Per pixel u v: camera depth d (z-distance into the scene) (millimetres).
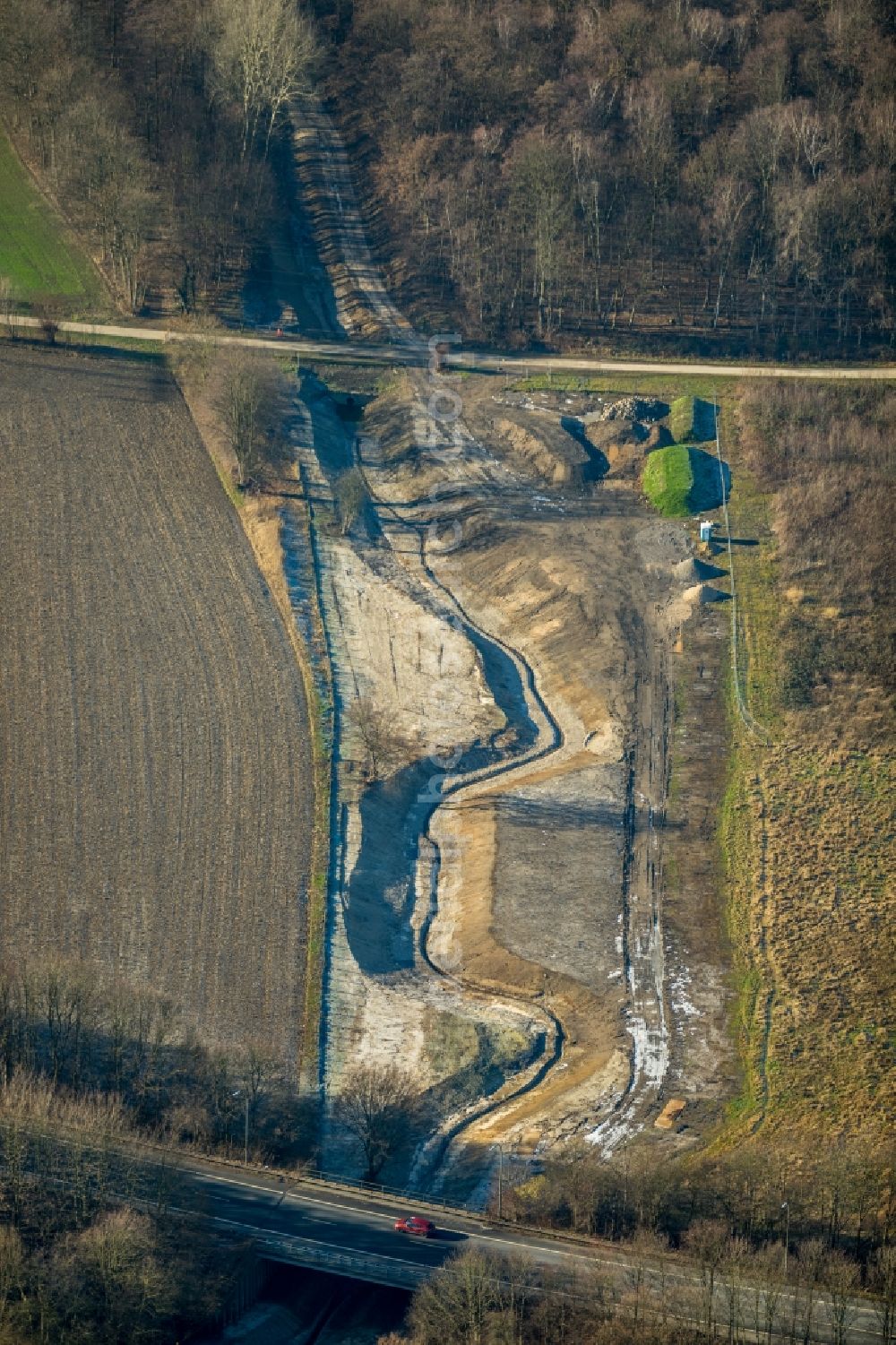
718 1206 129750
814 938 161125
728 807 176875
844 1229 128500
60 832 168375
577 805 177125
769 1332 115750
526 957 161000
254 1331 122875
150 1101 139500
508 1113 146000
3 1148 129000
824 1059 148250
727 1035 152500
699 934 163125
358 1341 122312
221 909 161750
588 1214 130125
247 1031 150000
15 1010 142750
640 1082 147750
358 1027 152375
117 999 143750
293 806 173125
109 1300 120125
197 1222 125875
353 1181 136250
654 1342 114875
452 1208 132125
